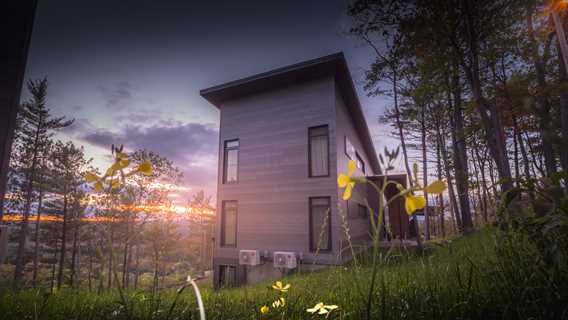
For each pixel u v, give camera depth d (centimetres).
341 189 912
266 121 1095
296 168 992
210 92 1160
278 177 1018
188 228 4253
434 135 1792
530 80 1228
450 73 1016
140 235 1789
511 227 143
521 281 113
